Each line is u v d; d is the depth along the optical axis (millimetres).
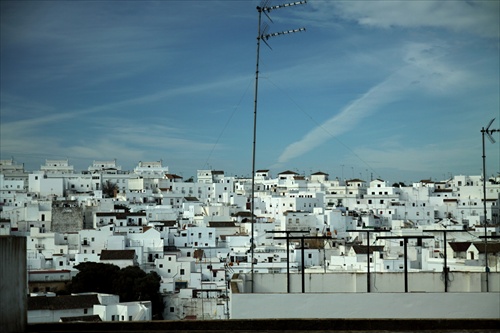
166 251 149375
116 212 182750
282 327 21250
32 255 142000
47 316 95625
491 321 21266
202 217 181375
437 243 117438
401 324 21250
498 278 27875
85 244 153250
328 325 21266
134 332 21375
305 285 28328
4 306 18125
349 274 28266
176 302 117062
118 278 119750
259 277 28438
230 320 21375
